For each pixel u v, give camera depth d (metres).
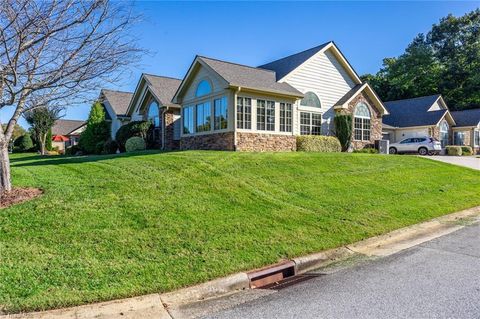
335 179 10.91
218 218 6.76
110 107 29.06
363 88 22.16
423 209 9.02
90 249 5.10
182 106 18.84
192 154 12.61
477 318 3.59
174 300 4.17
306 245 6.01
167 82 24.03
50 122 30.81
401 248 6.31
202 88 17.34
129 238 5.55
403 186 11.25
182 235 5.87
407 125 32.31
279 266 5.21
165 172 9.52
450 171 14.87
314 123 20.41
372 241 6.67
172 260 5.02
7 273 4.30
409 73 48.00
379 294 4.25
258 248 5.68
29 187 7.70
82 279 4.32
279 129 17.33
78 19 6.83
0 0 6.11
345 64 21.77
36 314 3.64
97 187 7.84
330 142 19.84
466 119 34.72
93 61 7.04
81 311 3.75
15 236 5.30
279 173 10.73
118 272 4.56
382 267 5.28
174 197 7.61
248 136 16.03
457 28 47.81
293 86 19.27
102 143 24.86
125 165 10.34
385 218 7.97
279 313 3.81
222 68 16.98
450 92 45.38
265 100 16.75
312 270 5.35
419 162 15.87
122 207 6.73
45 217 5.98
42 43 6.82
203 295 4.38
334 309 3.86
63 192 7.30
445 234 7.27
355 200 9.09
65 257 4.82
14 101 7.02
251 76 17.36
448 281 4.62
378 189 10.48
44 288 4.05
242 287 4.72
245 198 8.14
